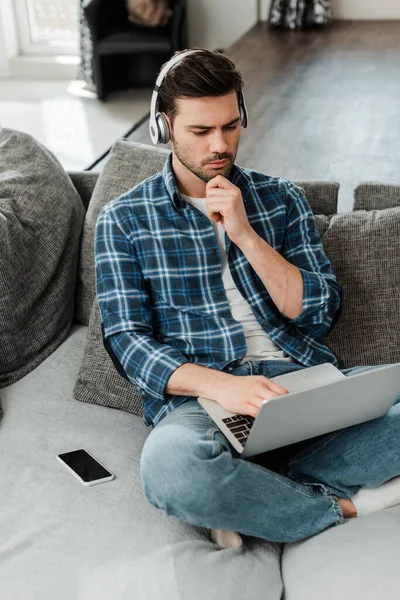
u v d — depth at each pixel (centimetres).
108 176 190
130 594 123
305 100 363
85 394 173
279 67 418
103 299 154
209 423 138
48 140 430
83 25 494
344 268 170
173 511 131
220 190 148
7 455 156
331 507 138
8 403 171
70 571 129
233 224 148
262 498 130
